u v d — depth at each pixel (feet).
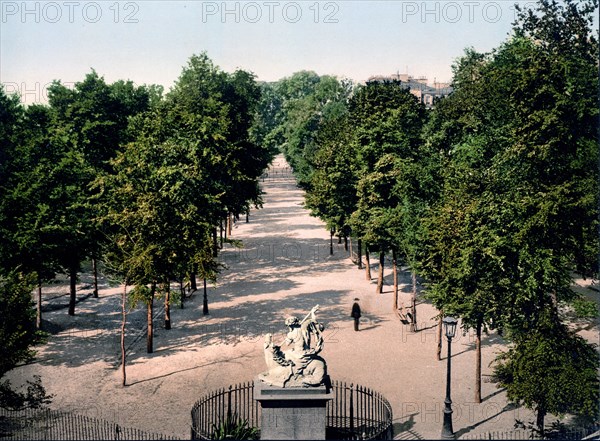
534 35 154.61
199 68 213.25
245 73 221.05
